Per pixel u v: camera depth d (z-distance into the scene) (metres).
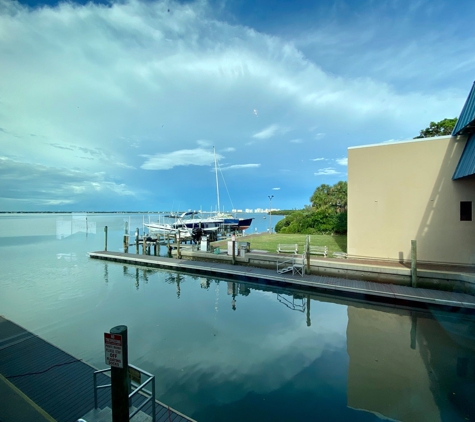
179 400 4.66
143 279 13.36
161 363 5.84
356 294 9.82
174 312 8.95
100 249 23.03
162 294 10.98
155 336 7.15
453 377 5.35
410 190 12.13
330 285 10.26
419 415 4.33
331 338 7.05
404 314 8.67
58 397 4.39
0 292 11.16
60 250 22.20
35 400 4.32
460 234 11.27
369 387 5.04
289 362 5.91
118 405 2.94
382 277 10.75
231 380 5.24
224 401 4.64
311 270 12.29
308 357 6.11
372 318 8.34
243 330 7.53
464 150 11.00
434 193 11.70
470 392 4.89
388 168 12.55
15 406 3.92
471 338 7.00
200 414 4.34
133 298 10.45
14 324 7.34
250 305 9.61
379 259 12.62
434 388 5.02
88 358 5.96
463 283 9.32
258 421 4.20
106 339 2.99
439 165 11.62
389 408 4.50
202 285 12.35
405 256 12.17
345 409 4.47
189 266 14.34
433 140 11.73
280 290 11.30
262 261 13.79
